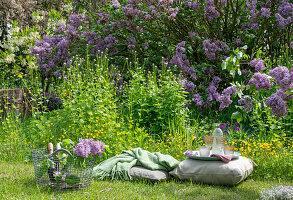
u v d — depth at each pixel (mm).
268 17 8383
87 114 6371
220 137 4902
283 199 3695
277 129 6984
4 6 13281
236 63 4059
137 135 6449
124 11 8617
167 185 4613
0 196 3811
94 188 4281
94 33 9336
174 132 6781
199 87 9000
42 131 6352
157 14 8445
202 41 9086
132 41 9219
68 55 9828
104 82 7523
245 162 4957
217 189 4457
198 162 4785
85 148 4168
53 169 4238
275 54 9125
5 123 7109
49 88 11000
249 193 4328
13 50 11961
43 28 14180
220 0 8820
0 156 6082
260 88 4152
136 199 3900
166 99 7320
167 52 9320
